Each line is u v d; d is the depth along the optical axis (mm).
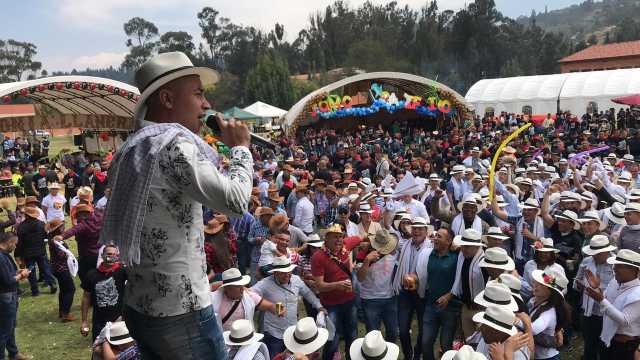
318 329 5082
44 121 28703
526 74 97188
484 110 45062
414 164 17250
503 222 9055
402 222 7488
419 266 6691
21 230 10094
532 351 4449
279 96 67375
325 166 17219
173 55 1928
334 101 31547
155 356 1924
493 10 99000
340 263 6484
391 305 6902
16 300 7184
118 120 30359
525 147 20531
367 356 4430
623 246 7434
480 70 97562
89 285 6777
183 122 1920
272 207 10516
